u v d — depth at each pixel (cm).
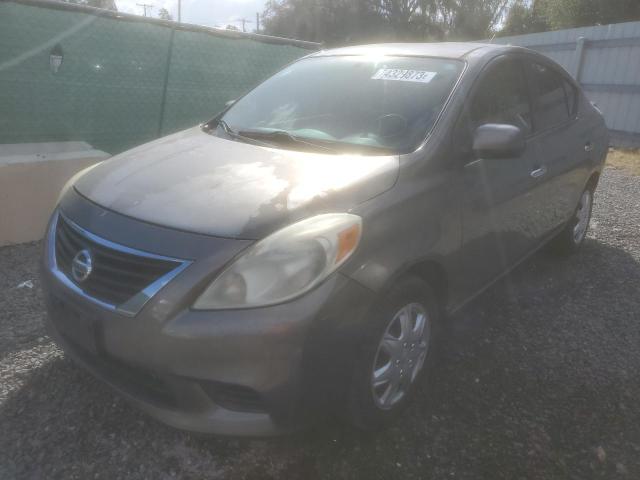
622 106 1135
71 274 242
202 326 207
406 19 2778
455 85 308
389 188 252
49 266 256
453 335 352
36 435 251
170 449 247
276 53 714
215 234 218
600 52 1176
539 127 379
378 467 242
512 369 318
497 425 271
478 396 292
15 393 277
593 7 1823
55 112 580
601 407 288
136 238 224
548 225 404
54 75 570
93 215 244
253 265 212
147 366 216
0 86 543
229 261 212
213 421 217
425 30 2781
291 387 212
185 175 260
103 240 230
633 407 289
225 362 208
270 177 253
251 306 209
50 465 235
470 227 294
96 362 244
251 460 243
